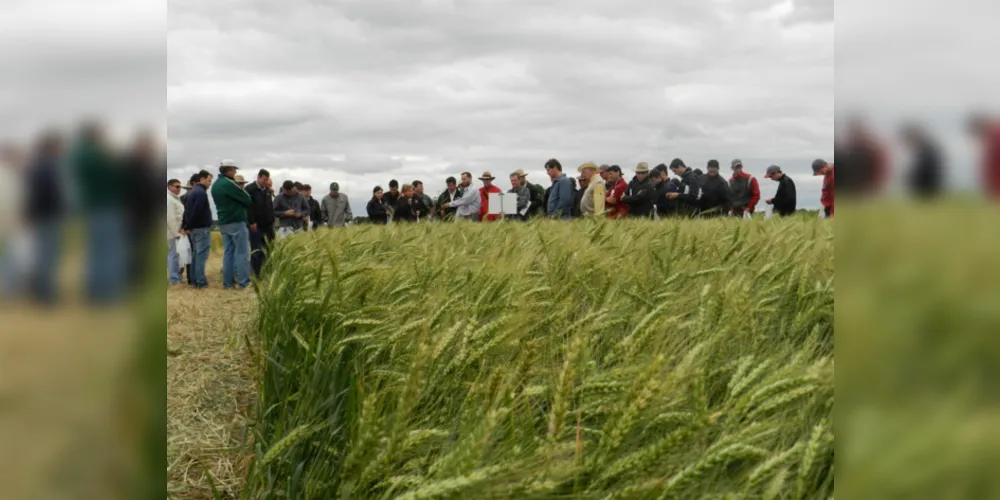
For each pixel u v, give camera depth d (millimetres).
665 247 4410
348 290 3418
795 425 1692
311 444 2301
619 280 3418
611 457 1603
